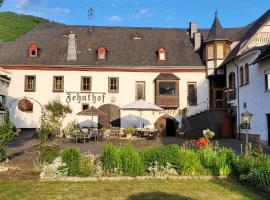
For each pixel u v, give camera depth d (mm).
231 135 30219
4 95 30203
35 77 33062
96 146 21641
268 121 23141
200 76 34062
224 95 33750
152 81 33875
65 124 32531
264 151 19531
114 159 11219
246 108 27094
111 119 33219
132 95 33594
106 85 33500
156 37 38094
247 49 27141
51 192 8883
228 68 32000
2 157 13312
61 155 11102
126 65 33625
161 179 10680
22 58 33625
